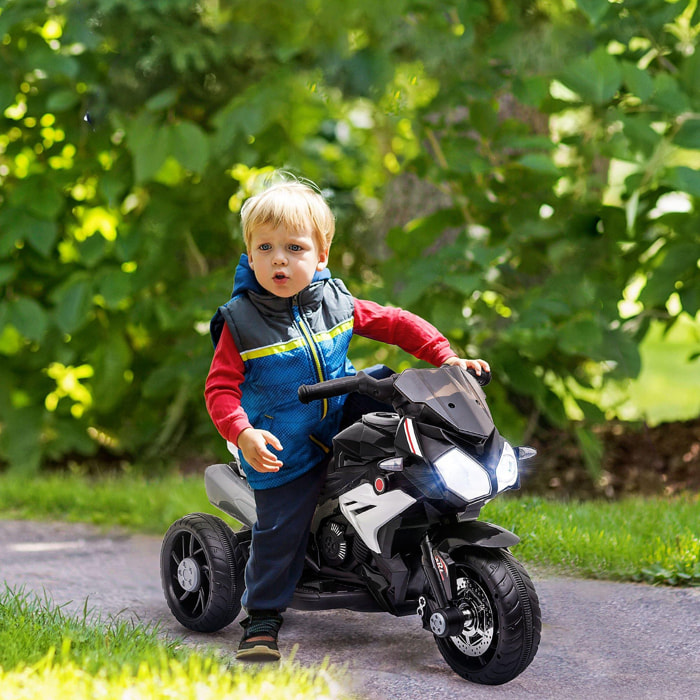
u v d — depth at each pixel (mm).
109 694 3545
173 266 9211
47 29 9305
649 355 20344
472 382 4273
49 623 4574
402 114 8688
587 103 8055
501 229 8281
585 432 8391
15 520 7859
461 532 4117
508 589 4020
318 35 8617
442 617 4086
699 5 7977
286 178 5047
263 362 4270
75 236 9719
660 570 5672
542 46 7719
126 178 9000
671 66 8203
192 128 8367
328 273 4492
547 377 9195
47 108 9070
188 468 9781
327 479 4492
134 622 5156
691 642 4680
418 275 7695
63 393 9906
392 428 4238
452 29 8258
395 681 4191
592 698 4004
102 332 9547
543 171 7469
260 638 4348
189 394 9062
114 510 7918
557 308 7672
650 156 7531
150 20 8383
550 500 8227
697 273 8133
